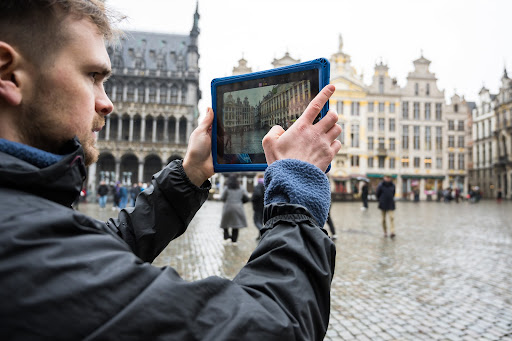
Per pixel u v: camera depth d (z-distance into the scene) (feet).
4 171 1.62
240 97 3.36
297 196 2.26
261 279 1.97
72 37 2.01
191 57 152.66
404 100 160.04
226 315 1.70
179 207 3.38
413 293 15.57
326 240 2.18
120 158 142.10
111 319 1.44
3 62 1.87
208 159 3.47
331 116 2.50
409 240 31.01
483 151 184.85
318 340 1.96
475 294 15.47
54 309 1.37
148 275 1.66
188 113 147.95
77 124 2.08
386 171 155.33
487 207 96.22
